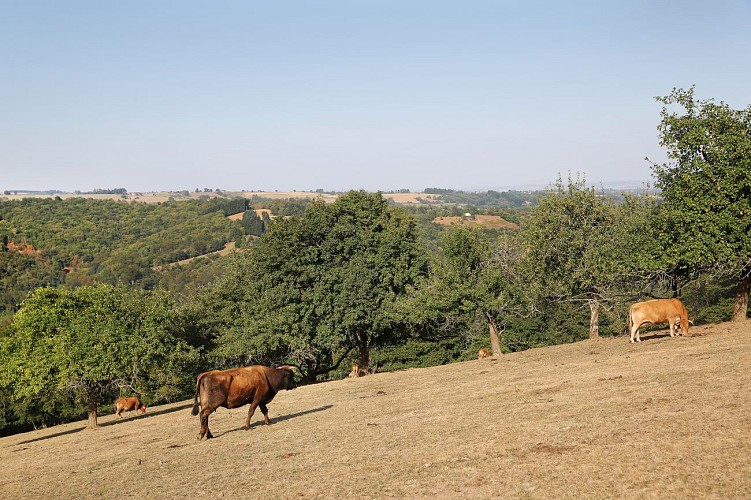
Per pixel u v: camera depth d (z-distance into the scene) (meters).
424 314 36.72
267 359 47.00
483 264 37.12
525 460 9.84
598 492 7.93
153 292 44.06
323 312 38.78
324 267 40.25
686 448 9.05
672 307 24.62
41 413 58.62
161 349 35.38
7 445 31.72
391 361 63.59
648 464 8.64
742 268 25.97
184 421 24.39
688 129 27.86
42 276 134.12
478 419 14.02
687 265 28.02
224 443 16.08
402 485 9.51
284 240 40.06
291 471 11.61
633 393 13.82
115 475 13.86
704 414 10.76
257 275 41.81
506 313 37.84
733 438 9.13
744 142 25.73
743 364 15.06
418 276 40.25
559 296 34.91
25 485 14.78
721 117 27.09
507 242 38.12
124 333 34.69
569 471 8.91
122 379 35.34
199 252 163.00
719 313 47.97
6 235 156.88
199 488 11.27
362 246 41.00
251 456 13.65
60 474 15.66
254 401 18.09
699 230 26.34
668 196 28.64
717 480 7.68
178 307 48.88
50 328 34.03
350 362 63.81
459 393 19.45
